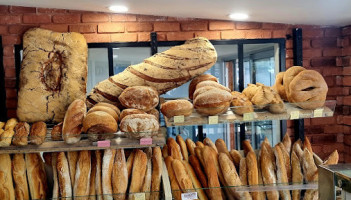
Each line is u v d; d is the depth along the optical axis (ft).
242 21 7.57
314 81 5.53
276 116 5.53
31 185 4.94
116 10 6.82
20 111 6.42
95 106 5.58
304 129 8.14
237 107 5.45
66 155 5.03
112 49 7.36
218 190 4.87
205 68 6.42
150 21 7.34
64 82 6.53
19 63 7.17
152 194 4.76
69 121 4.93
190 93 6.51
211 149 5.52
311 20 7.28
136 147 4.81
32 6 6.89
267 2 5.61
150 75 6.26
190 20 7.43
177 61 6.28
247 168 5.36
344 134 8.12
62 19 7.13
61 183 4.74
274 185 5.08
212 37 7.52
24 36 6.76
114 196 4.62
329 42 7.97
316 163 5.68
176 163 5.05
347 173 2.87
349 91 7.88
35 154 5.09
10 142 4.77
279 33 7.74
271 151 5.68
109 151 4.83
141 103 5.74
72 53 6.64
